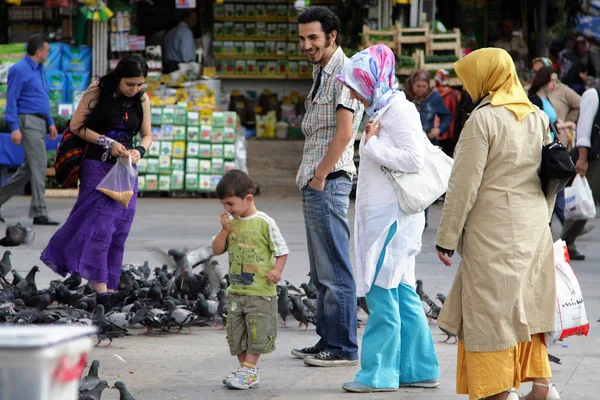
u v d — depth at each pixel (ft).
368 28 85.51
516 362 23.16
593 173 52.80
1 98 88.33
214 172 87.15
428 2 86.74
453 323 23.66
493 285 22.80
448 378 28.94
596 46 102.12
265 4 107.96
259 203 81.61
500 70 23.58
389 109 26.53
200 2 109.19
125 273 38.99
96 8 88.84
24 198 84.07
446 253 23.25
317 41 29.19
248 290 27.55
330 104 29.35
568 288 25.46
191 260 38.32
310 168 29.63
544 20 95.14
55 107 90.33
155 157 86.48
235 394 26.86
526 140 23.30
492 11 101.76
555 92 62.59
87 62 92.27
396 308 27.12
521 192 23.21
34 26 99.04
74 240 36.70
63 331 13.84
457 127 71.31
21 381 13.12
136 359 31.27
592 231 65.72
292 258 52.65
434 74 80.59
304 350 31.40
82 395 23.62
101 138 36.55
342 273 29.96
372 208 26.66
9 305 34.35
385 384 27.12
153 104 87.35
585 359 31.22
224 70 108.17
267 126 107.65
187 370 29.76
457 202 23.00
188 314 34.83
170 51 100.12
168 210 77.05
